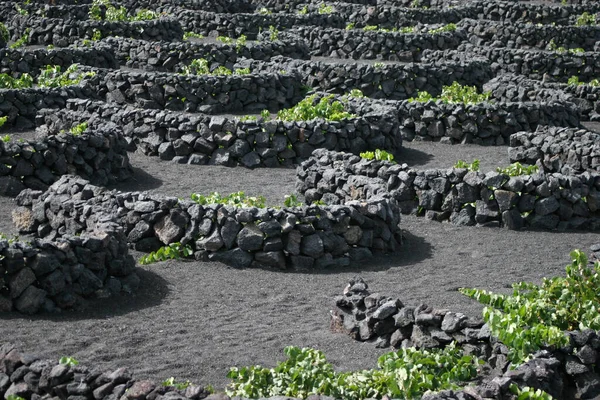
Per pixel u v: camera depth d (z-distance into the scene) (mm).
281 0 43375
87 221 15031
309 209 15117
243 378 10094
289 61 30250
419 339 11281
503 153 23812
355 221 15398
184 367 11086
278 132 21672
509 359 10477
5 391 9586
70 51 29641
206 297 13547
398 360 10242
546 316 11273
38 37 35094
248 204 15742
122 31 35000
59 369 9398
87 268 13086
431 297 13516
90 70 26781
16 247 12648
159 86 25938
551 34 38625
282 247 14914
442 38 35281
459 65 30281
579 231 17453
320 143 21703
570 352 10648
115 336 11984
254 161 21406
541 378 9984
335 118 22188
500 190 17469
